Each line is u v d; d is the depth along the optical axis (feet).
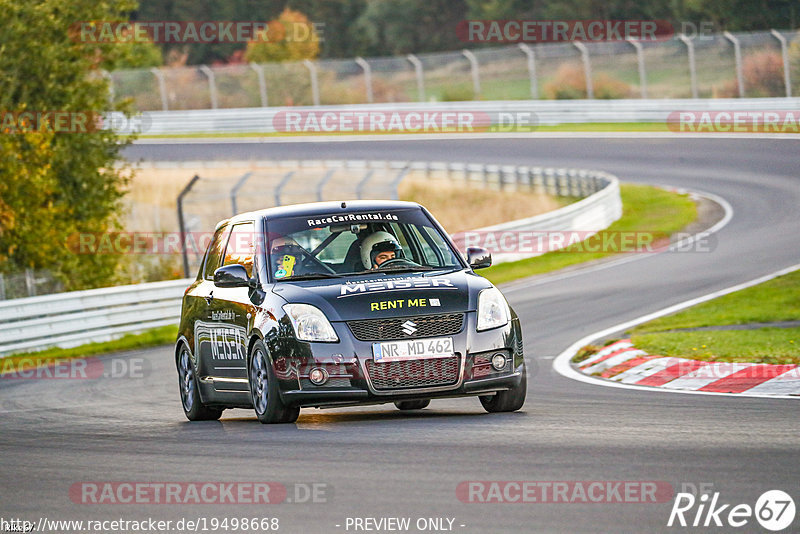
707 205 334.65
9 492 75.41
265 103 605.31
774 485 64.44
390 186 395.55
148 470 80.59
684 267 236.63
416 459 77.25
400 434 88.63
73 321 219.00
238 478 74.84
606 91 550.77
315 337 94.38
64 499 71.82
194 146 558.15
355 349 93.56
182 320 119.96
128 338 225.56
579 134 499.51
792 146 417.08
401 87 601.62
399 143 522.47
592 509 61.16
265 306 99.96
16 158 278.87
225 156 522.06
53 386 162.40
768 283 200.23
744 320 160.76
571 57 607.78
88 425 113.29
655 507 60.95
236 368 106.11
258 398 101.14
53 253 286.46
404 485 69.10
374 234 105.91
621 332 162.81
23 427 114.83
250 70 611.47
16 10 291.58
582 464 72.64
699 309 178.09
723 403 101.86
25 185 276.82
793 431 83.05
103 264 305.73
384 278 100.53
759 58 504.43
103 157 315.58
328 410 114.62
